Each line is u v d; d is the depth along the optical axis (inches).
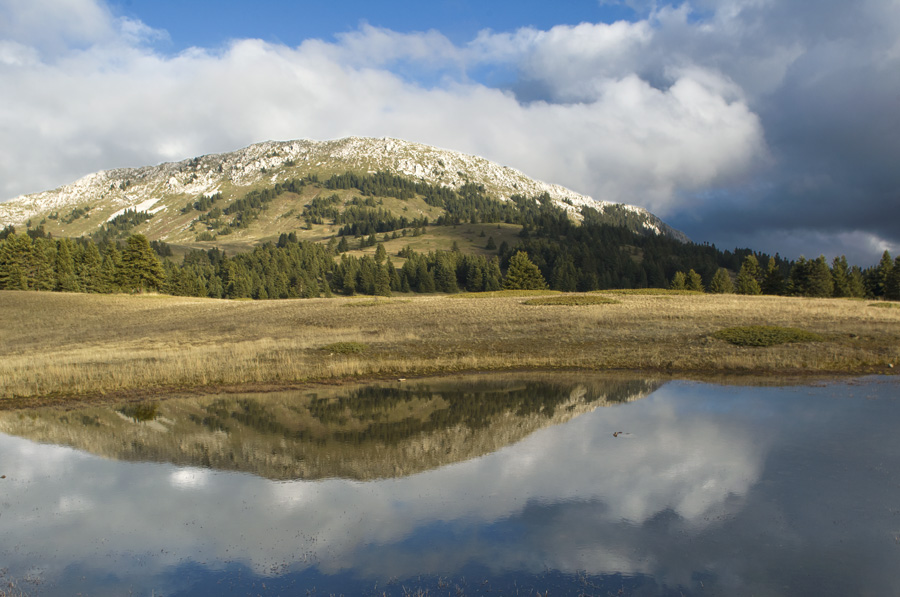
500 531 371.9
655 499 418.6
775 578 305.0
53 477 493.0
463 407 749.3
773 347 1095.0
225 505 426.0
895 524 367.6
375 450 557.9
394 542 359.9
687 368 990.4
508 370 1037.2
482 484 458.9
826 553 332.2
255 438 606.9
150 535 376.5
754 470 470.6
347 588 303.4
